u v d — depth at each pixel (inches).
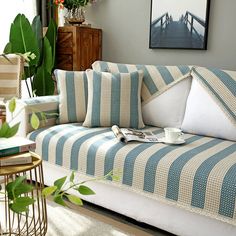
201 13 108.3
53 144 77.7
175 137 71.3
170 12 114.7
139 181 63.9
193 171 57.8
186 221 60.8
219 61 108.6
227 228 55.9
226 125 76.4
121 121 86.6
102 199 73.4
